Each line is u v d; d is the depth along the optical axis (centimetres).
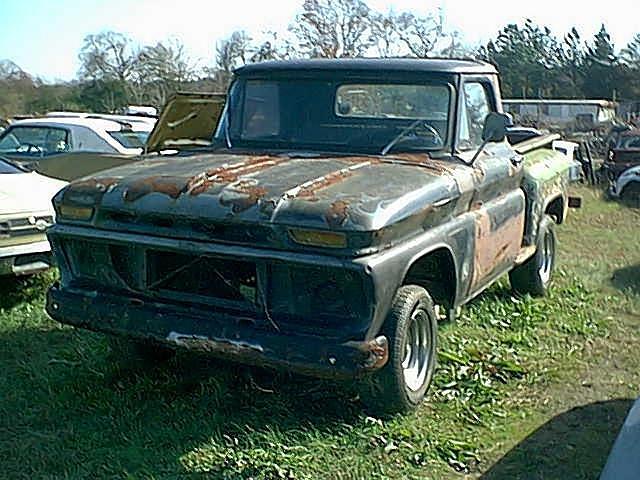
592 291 749
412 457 404
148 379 497
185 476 384
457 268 474
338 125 528
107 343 533
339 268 380
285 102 541
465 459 405
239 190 404
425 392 462
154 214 411
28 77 3994
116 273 439
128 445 416
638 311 686
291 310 402
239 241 398
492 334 600
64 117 1148
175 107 765
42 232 646
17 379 502
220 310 416
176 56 3922
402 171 451
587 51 6406
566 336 607
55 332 591
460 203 478
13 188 662
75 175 944
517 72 6256
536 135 848
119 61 3928
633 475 282
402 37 2997
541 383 510
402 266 405
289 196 396
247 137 548
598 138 2555
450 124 509
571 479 386
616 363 551
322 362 388
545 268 728
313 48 2931
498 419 454
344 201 389
